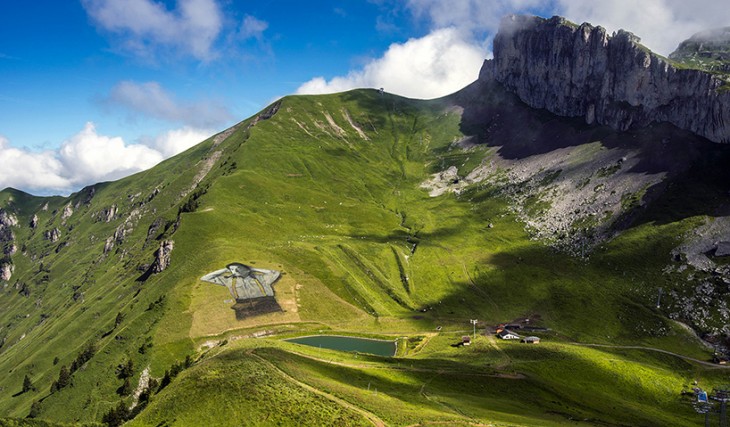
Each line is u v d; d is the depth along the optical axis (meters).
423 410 116.88
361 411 111.31
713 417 158.12
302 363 143.00
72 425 155.50
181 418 110.19
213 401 114.50
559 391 155.38
